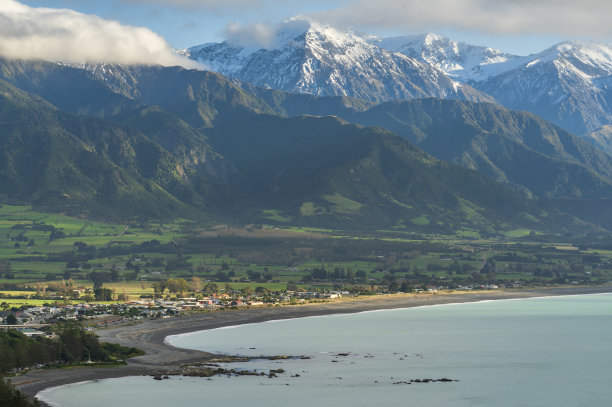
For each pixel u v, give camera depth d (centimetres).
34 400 18700
